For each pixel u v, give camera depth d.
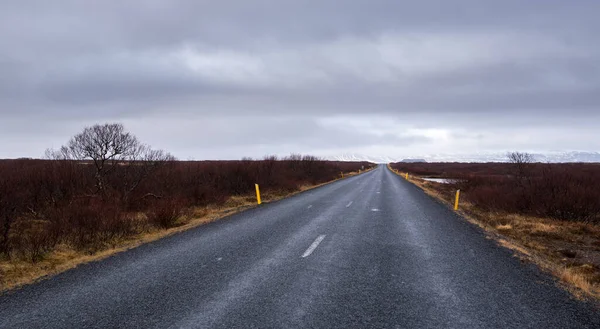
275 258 7.78
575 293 5.66
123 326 4.40
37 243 8.59
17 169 15.75
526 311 4.89
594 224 14.29
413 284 6.05
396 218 13.80
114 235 10.45
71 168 15.52
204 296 5.43
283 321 4.53
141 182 17.59
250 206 17.95
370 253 8.26
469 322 4.52
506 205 17.27
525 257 8.05
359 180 42.97
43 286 6.01
